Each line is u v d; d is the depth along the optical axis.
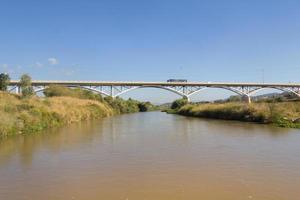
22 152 21.19
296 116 39.97
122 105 111.88
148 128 38.88
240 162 17.36
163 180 14.20
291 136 26.95
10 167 16.97
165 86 117.12
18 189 13.17
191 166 16.69
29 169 16.52
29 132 32.41
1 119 29.12
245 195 12.02
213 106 65.19
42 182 14.12
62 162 18.08
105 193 12.54
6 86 62.16
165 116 77.75
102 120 58.16
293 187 12.86
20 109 35.88
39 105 40.69
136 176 14.93
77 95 86.81
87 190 12.93
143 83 112.25
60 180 14.41
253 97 125.94
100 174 15.36
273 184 13.29
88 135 30.59
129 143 25.12
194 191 12.59
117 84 109.19
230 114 52.75
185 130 35.34
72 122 48.53
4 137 28.27
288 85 126.88
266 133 29.52
